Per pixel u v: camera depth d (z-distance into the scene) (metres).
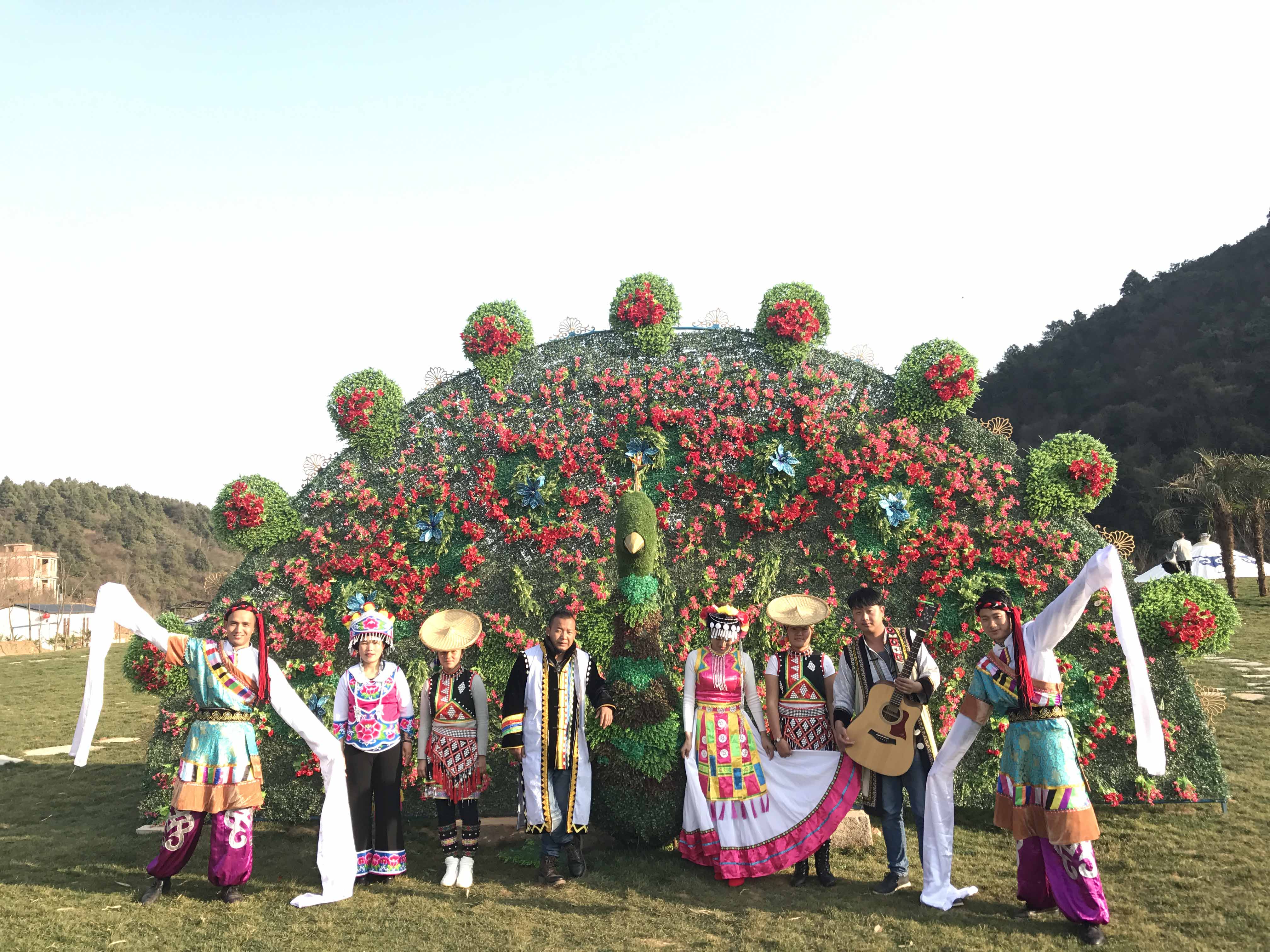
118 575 96.25
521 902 5.02
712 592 7.00
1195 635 6.35
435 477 7.38
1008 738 4.81
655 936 4.47
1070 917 4.42
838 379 7.45
